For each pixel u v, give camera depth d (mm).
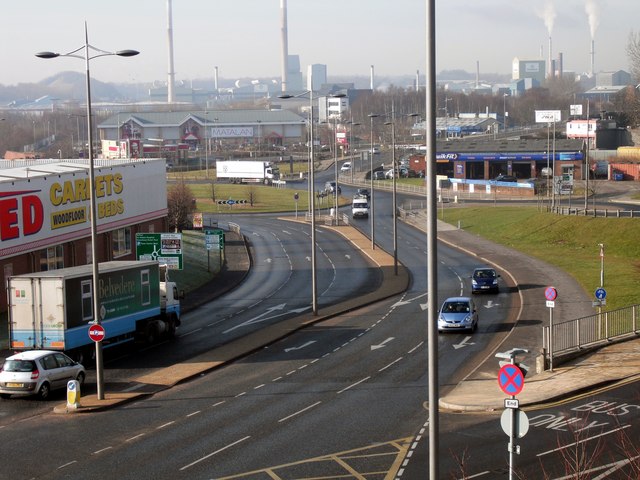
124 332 45812
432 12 18047
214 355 45469
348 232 107625
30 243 59375
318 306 61094
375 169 186375
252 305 62938
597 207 108062
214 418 33000
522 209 111125
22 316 41219
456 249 91188
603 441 28141
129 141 165500
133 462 27438
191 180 178750
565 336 42625
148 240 64375
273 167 181625
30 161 86250
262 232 109438
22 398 37125
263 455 27859
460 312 50844
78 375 39125
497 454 27281
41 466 27234
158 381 39719
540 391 35094
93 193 36219
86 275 42500
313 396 36312
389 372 40719
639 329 46500
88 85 36625
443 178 151375
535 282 68375
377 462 26828
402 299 63719
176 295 52125
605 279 66875
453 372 40219
